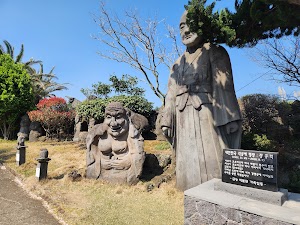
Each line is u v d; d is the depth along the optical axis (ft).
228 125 18.56
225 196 12.89
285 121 31.91
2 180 24.49
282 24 18.38
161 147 31.55
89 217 14.84
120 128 23.06
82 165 27.86
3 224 14.51
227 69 19.52
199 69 19.72
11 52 81.71
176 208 16.37
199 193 13.39
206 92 19.39
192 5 16.51
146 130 41.37
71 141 50.39
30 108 58.03
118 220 14.35
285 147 27.45
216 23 17.62
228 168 13.82
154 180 22.24
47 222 14.76
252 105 32.81
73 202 17.62
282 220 10.21
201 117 19.21
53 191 19.92
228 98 18.84
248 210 11.18
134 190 20.27
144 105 38.88
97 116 38.14
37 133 53.16
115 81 45.91
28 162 30.01
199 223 12.89
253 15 17.65
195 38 19.95
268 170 12.34
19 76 54.60
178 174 20.04
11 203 18.12
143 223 13.94
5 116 54.90
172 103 21.33
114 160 22.84
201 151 18.90
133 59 42.63
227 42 18.17
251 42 21.52
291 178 20.88
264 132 31.53
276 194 11.73
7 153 36.91
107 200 17.95
